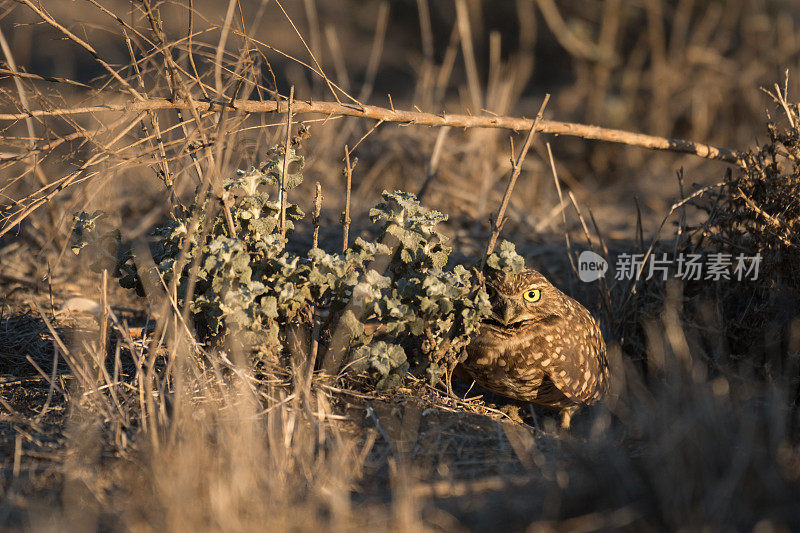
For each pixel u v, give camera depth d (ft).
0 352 19.65
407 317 16.35
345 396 16.78
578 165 44.47
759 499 12.06
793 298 19.90
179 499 11.56
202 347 17.06
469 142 37.91
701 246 22.81
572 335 18.90
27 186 27.66
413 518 11.86
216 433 14.35
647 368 22.07
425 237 17.46
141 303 24.77
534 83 55.67
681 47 48.06
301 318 17.43
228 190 17.07
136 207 30.78
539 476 13.75
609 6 48.44
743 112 45.11
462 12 38.11
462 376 20.13
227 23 17.11
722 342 20.76
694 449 12.71
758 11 48.08
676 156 44.62
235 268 16.06
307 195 34.45
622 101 46.03
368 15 67.46
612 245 29.58
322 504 12.69
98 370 17.38
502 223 19.16
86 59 47.85
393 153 36.60
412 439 15.51
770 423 13.92
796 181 19.90
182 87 16.35
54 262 26.16
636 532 11.71
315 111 17.66
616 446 14.38
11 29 47.93
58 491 13.20
